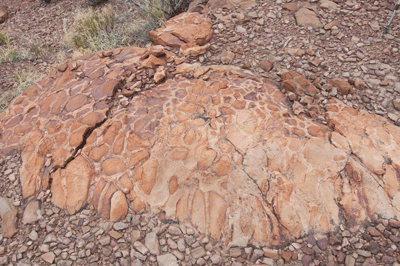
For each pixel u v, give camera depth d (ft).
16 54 15.05
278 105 9.61
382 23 12.52
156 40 13.33
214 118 8.98
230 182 7.98
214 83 10.11
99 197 8.23
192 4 15.78
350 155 8.27
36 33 16.61
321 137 8.61
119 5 17.65
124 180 8.32
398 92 10.24
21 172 9.08
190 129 8.80
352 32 12.39
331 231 7.55
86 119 9.51
